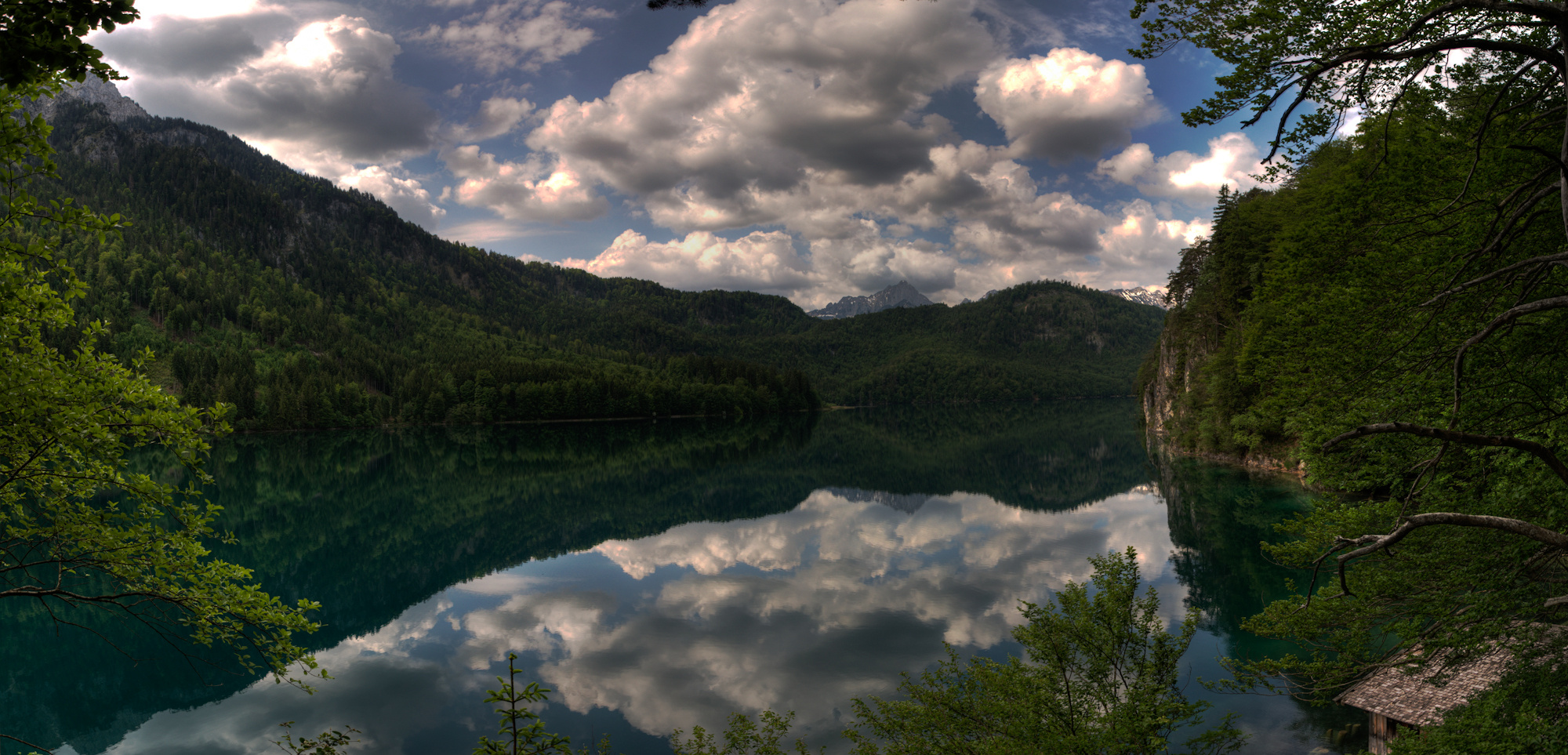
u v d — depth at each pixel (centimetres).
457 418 18050
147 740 2716
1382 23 937
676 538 6112
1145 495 6656
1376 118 1459
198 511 923
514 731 862
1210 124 1055
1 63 520
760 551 5541
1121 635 1477
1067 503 6806
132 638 3809
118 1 526
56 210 755
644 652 3425
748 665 3206
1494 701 1188
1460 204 1533
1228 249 6888
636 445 13838
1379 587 1314
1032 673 1644
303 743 977
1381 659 1395
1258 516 4956
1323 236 2042
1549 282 1425
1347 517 1430
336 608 4291
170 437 863
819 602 4109
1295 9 938
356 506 7438
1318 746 2084
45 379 776
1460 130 1547
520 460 11381
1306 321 2008
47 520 874
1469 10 1034
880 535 5959
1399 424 859
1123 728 1366
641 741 2530
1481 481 1358
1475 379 1394
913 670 3047
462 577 4975
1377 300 1761
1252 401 6519
